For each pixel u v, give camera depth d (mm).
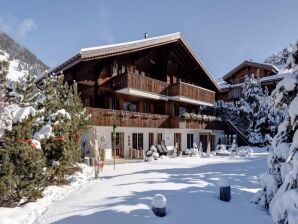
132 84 19062
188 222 5141
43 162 7645
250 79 30594
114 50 17297
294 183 4699
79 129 11641
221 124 29906
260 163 14945
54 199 7660
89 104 19250
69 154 9570
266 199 6000
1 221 5711
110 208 5723
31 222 5801
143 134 21516
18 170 7086
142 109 22641
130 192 7059
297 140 4965
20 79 8867
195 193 6871
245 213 5703
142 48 19750
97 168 10461
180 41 24047
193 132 27047
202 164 14602
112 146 18656
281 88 5391
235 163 15016
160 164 14828
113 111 18234
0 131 6883
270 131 27328
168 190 7199
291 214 4371
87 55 15609
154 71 24312
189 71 28562
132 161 17109
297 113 4922
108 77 19781
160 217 5281
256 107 28797
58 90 11734
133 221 5090
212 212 5613
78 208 6078
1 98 7324
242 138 29156
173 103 24484
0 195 6426
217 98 36812
